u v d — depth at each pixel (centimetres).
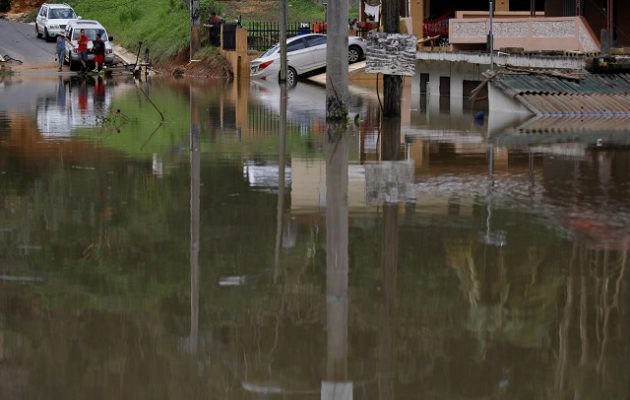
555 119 2367
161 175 1570
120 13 6744
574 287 941
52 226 1212
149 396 722
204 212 1288
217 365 778
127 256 1079
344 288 956
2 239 1149
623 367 761
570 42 2906
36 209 1312
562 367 759
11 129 2241
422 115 2612
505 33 3120
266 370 766
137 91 3728
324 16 6338
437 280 977
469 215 1241
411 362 780
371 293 941
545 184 1448
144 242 1138
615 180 1470
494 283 959
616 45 3005
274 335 838
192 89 3894
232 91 3769
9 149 1875
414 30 3862
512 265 1017
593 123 2256
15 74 4947
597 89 2530
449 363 770
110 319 878
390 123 2388
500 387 729
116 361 788
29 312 896
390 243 1112
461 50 3309
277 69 4584
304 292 948
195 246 1115
